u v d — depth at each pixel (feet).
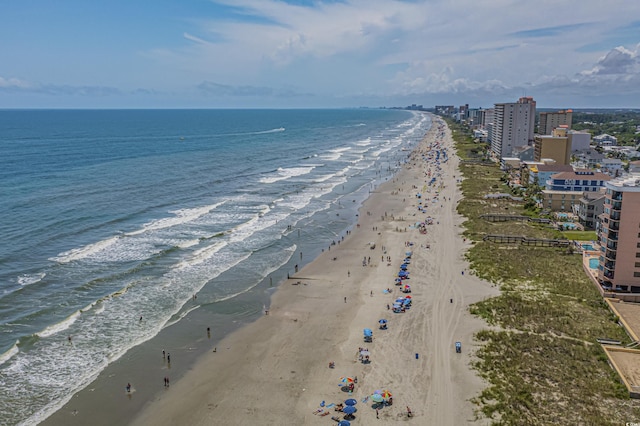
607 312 207.51
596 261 258.57
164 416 145.07
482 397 150.10
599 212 332.39
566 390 152.76
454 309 212.84
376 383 160.04
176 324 200.44
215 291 232.94
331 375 165.89
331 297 230.68
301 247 304.50
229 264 267.18
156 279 241.96
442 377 161.99
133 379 162.71
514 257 276.21
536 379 159.12
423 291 233.96
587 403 145.89
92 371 165.58
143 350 180.14
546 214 374.63
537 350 176.65
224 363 174.09
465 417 141.49
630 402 146.61
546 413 141.38
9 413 143.33
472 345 181.57
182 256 274.36
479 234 323.37
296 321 206.39
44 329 189.67
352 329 198.39
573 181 405.80
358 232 340.39
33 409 145.48
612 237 222.89
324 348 184.14
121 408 147.95
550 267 261.44
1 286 223.51
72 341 182.70
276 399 153.28
